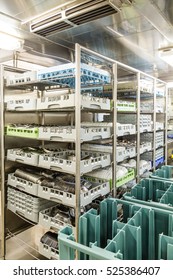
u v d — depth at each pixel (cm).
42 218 215
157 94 337
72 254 122
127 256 132
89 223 146
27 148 259
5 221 256
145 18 192
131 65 359
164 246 120
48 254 206
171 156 451
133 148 265
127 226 131
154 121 322
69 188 198
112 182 225
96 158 204
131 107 261
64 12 178
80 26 211
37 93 266
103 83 225
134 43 261
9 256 244
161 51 289
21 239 276
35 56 306
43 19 192
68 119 319
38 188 213
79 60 174
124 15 188
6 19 198
